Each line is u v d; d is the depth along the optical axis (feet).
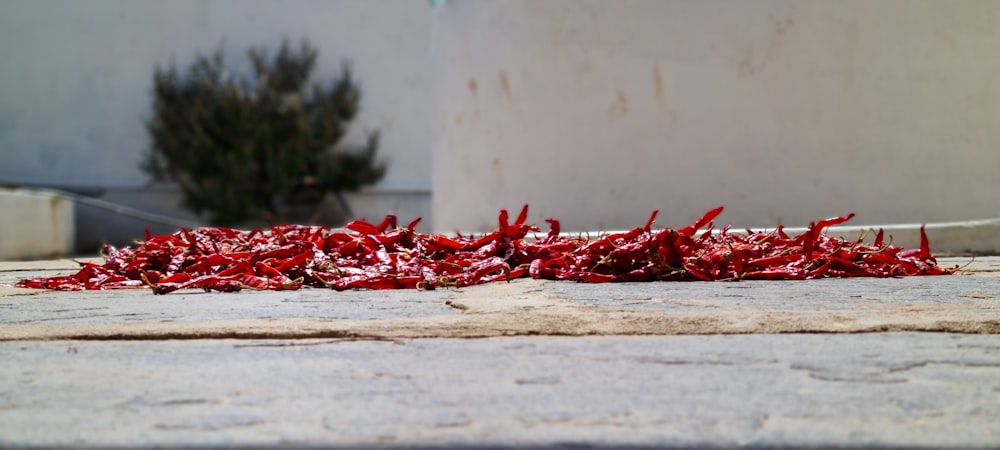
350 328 5.43
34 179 23.73
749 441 3.31
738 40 10.31
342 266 6.97
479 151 11.56
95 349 5.16
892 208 10.27
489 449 3.24
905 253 7.59
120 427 3.54
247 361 4.83
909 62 10.27
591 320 5.58
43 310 6.05
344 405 3.86
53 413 3.76
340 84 23.40
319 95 23.30
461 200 11.80
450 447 3.26
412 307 5.97
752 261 7.07
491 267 6.91
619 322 5.54
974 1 10.36
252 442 3.33
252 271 6.88
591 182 10.77
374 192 24.09
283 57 23.16
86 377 4.46
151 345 5.23
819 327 5.42
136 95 23.66
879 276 7.18
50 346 5.23
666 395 4.01
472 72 11.67
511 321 5.56
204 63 23.08
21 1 23.70
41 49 23.76
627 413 3.71
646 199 10.54
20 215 16.62
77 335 5.36
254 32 23.63
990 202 10.39
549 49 10.98
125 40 23.63
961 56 10.34
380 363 4.75
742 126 10.32
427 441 3.33
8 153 23.84
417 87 24.12
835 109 10.23
